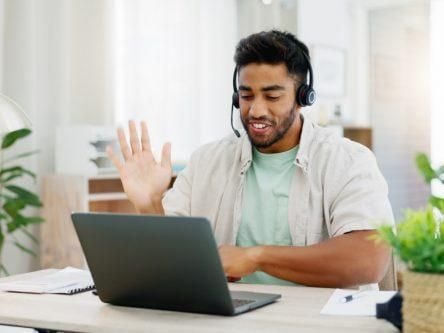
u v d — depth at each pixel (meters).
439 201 1.27
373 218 1.85
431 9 6.17
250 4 5.68
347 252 1.75
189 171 2.24
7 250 4.10
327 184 1.99
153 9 4.89
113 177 4.13
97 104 4.51
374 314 1.40
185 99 5.14
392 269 1.93
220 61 5.44
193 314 1.44
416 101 6.31
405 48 6.37
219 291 1.39
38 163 4.23
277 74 1.89
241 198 2.08
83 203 3.96
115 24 4.61
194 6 5.21
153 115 4.90
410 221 1.23
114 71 4.56
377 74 6.53
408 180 6.38
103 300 1.55
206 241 1.35
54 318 1.43
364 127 6.03
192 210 2.18
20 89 4.08
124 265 1.47
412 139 6.34
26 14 4.08
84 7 4.46
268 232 2.03
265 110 1.90
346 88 6.38
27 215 4.14
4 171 3.65
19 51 4.07
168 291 1.45
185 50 5.14
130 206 4.62
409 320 1.22
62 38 4.30
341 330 1.28
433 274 1.19
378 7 6.46
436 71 6.18
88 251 1.52
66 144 4.09
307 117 2.12
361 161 2.00
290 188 2.02
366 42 6.57
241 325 1.33
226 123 5.49
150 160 2.00
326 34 6.14
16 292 1.72
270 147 2.05
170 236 1.39
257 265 1.75
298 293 1.65
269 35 1.92
